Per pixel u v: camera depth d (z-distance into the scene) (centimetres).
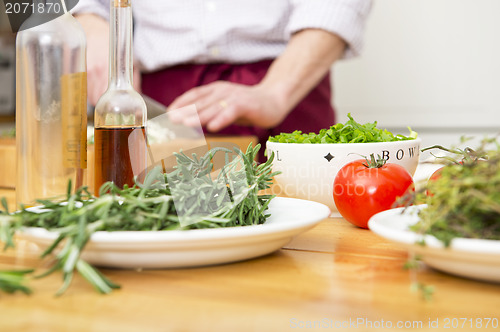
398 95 264
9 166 117
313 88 171
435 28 254
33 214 54
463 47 253
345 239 66
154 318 39
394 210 57
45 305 42
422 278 48
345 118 273
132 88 69
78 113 73
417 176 84
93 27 142
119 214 51
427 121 263
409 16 257
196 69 159
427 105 262
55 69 72
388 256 57
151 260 49
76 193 56
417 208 55
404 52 260
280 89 145
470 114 256
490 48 249
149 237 47
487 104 254
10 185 118
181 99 133
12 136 141
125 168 66
